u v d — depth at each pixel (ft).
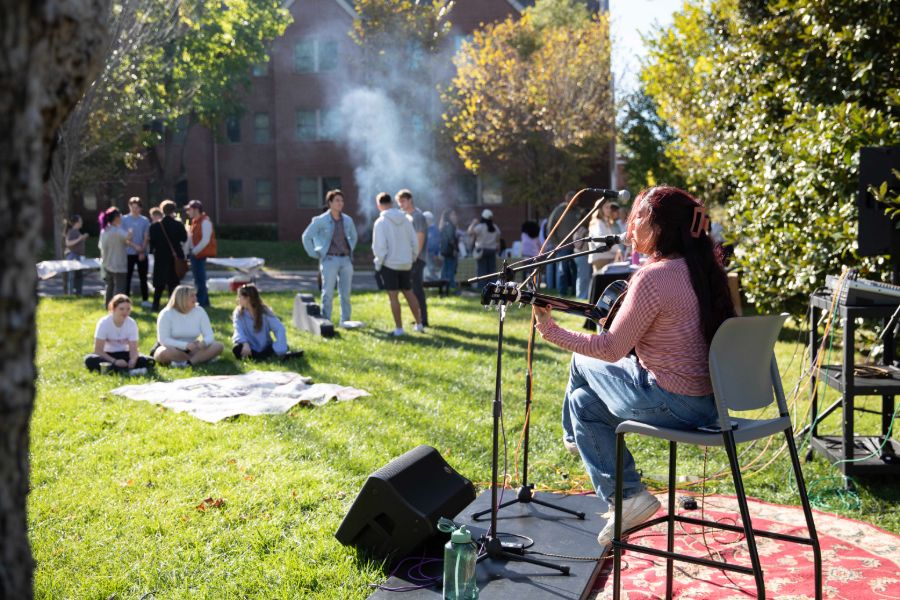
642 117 79.41
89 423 19.53
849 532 13.57
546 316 10.74
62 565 11.93
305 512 14.08
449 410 21.45
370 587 11.23
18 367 4.87
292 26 104.68
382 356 29.01
